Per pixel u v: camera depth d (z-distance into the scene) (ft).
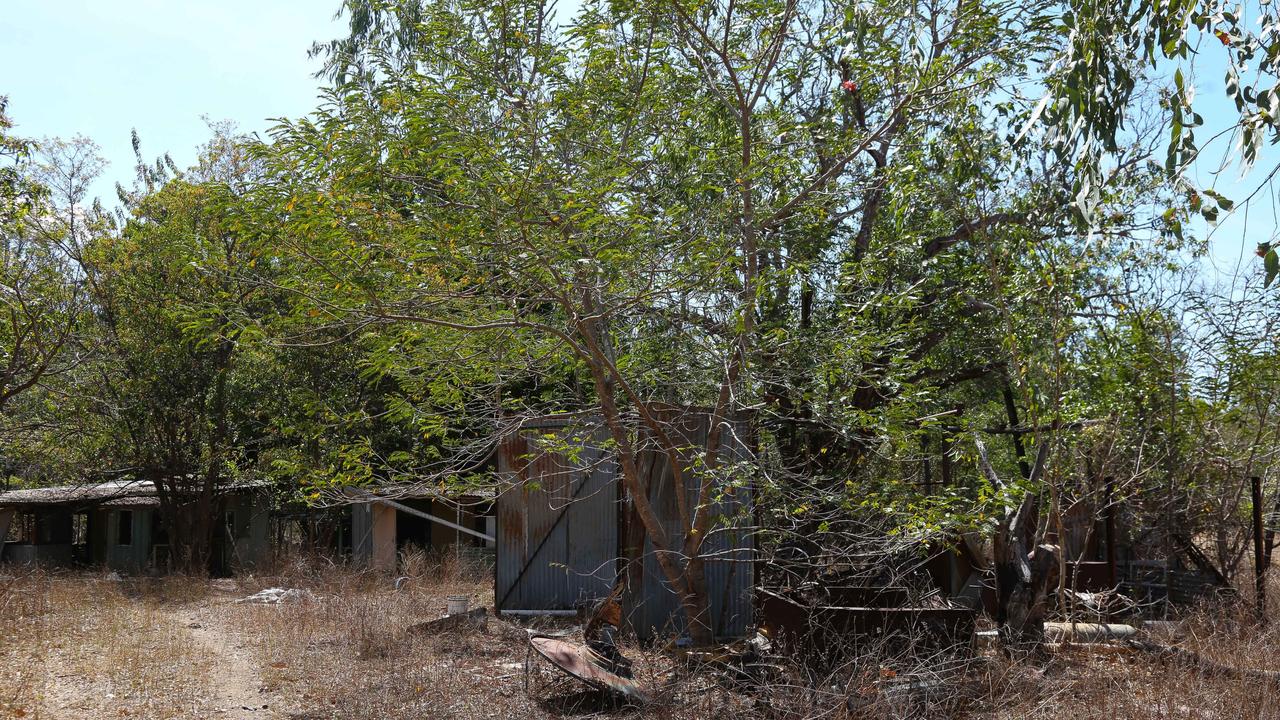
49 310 71.56
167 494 83.71
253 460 84.79
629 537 41.55
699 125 39.19
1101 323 39.34
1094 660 31.86
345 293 31.30
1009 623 33.17
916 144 40.91
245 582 69.36
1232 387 39.65
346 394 77.51
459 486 39.37
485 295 33.47
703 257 32.68
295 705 30.04
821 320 40.91
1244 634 34.35
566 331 36.50
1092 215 21.99
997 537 34.99
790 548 38.88
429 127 31.63
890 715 25.72
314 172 31.58
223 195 32.27
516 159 32.53
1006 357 42.88
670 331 38.93
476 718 27.50
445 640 39.75
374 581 65.31
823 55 43.65
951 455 40.34
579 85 35.14
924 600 34.42
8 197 63.87
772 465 36.70
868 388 43.06
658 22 37.29
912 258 44.09
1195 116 19.72
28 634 41.78
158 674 34.32
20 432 86.28
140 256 78.95
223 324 33.76
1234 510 41.78
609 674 29.55
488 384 40.40
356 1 62.75
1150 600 41.11
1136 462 40.37
